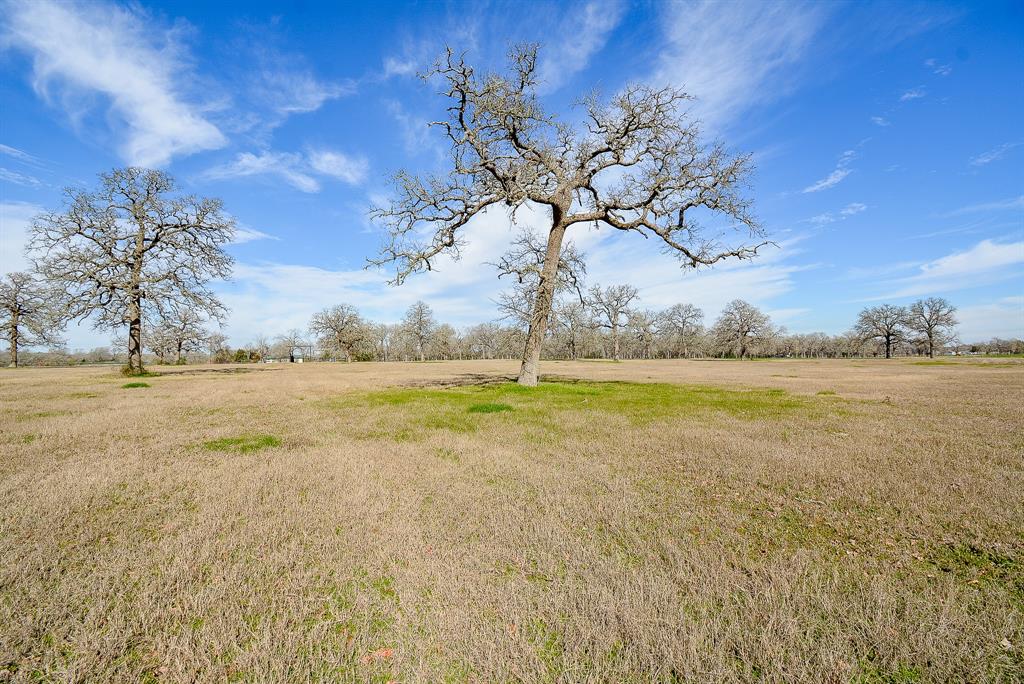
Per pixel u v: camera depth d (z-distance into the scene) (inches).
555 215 732.7
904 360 2751.0
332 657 91.4
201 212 1115.9
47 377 1070.4
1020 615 104.6
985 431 334.6
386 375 1195.3
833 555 139.0
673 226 726.5
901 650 91.4
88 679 86.0
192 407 494.3
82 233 1014.4
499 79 659.4
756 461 253.0
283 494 195.6
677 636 95.7
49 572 124.8
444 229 721.6
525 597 112.5
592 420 398.3
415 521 165.0
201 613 105.5
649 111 697.6
